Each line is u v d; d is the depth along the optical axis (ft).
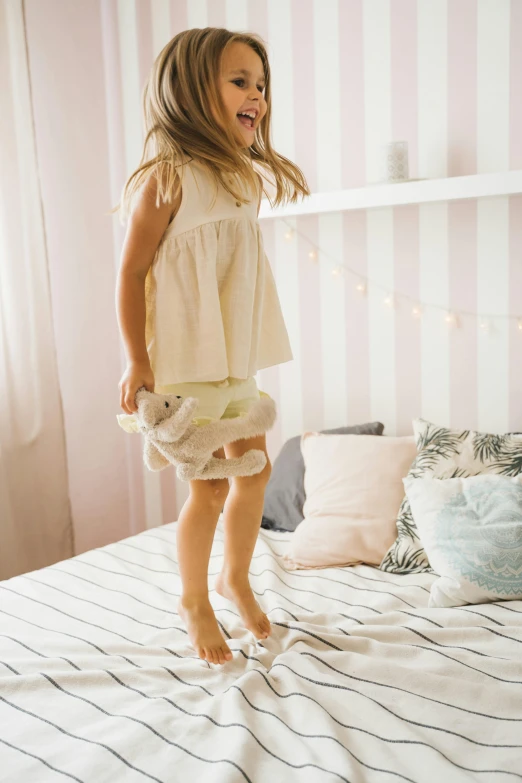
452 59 7.58
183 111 4.89
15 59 8.27
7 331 8.45
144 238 4.80
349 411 8.76
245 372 4.89
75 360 9.34
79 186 9.29
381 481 7.22
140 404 4.51
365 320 8.50
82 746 4.01
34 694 4.55
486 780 3.66
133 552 7.21
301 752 3.86
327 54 8.29
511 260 7.58
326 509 7.23
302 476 7.93
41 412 8.80
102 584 6.44
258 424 4.83
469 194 7.04
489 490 6.26
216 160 4.82
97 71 9.46
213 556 7.02
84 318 9.43
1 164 8.24
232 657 4.99
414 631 5.22
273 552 7.27
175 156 4.77
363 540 6.91
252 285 5.07
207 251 4.82
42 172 8.87
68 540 9.29
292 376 9.07
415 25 7.73
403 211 8.09
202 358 4.77
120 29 9.50
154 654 5.17
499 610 5.57
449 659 4.85
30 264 8.54
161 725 4.18
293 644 5.18
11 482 8.62
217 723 4.24
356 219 8.38
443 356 8.09
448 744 4.00
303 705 4.31
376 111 8.08
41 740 4.10
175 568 6.80
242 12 8.76
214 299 4.78
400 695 4.46
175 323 4.84
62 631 5.50
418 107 7.83
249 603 5.25
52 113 8.93
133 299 4.75
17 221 8.41
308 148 8.57
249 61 4.97
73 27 9.12
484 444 6.98
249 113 5.08
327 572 6.68
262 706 4.36
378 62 7.99
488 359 7.85
